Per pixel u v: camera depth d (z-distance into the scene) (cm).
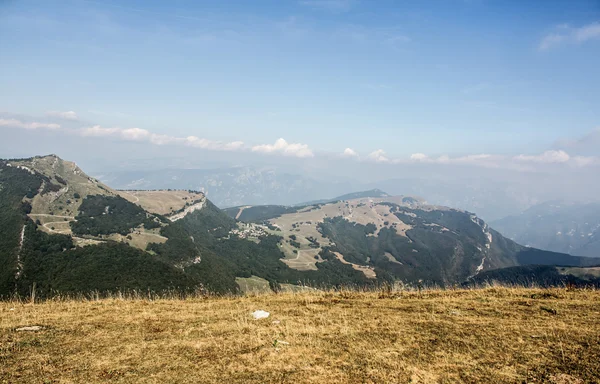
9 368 834
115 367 851
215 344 1004
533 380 783
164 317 1308
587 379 778
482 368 841
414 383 775
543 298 1519
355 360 892
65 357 908
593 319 1180
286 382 777
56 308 1505
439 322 1186
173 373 820
